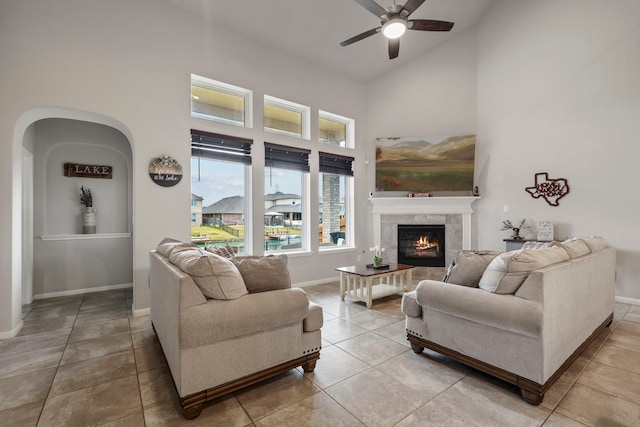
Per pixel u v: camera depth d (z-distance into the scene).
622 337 2.76
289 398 1.86
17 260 2.95
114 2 3.28
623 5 3.76
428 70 5.41
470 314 2.01
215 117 4.14
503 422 1.63
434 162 5.29
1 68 2.78
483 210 5.12
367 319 3.26
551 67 4.35
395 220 5.52
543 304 1.77
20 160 3.01
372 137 5.72
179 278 1.69
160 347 2.56
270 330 1.95
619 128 3.81
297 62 4.79
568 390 1.94
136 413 1.73
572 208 4.18
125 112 3.33
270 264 2.10
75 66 3.07
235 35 4.13
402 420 1.66
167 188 3.59
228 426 1.62
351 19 4.22
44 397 1.89
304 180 4.98
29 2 2.89
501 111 4.88
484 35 5.07
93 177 4.50
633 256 3.73
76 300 3.99
